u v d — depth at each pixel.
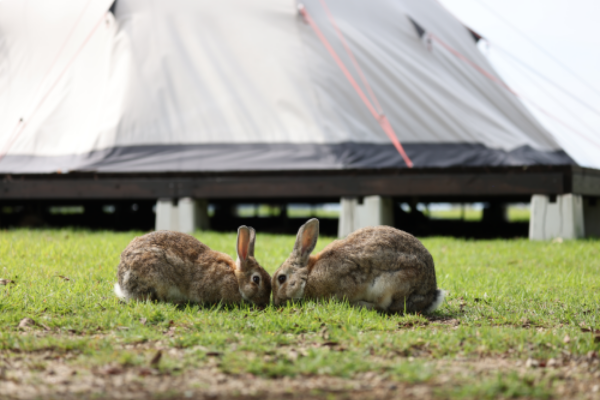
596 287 6.12
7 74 13.05
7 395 2.98
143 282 4.94
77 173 11.18
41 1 13.55
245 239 5.10
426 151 11.84
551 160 12.21
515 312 5.04
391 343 3.92
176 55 12.25
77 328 4.25
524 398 3.02
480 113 12.59
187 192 11.06
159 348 3.82
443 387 3.15
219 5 12.69
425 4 15.41
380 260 4.87
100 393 3.03
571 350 3.83
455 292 5.78
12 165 11.73
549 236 10.36
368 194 10.70
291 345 3.95
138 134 11.66
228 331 4.24
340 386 3.16
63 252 7.51
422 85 12.50
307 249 5.07
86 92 12.37
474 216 19.77
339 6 13.23
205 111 11.81
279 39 12.28
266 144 11.50
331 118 11.62
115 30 12.56
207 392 3.07
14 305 4.70
